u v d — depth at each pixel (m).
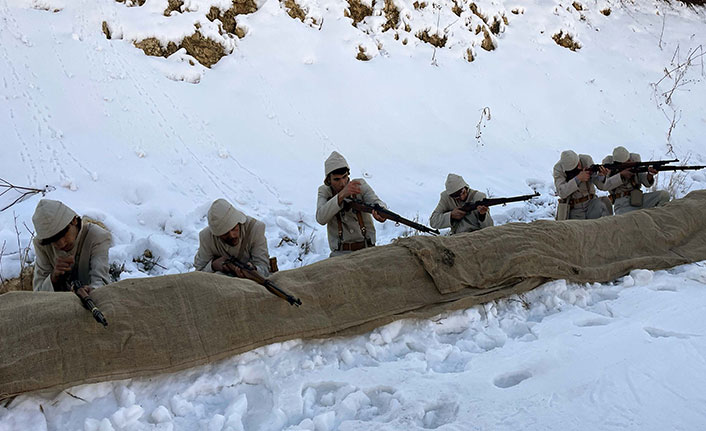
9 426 3.35
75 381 3.59
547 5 14.69
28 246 6.47
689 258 5.85
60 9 10.59
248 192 8.50
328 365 4.07
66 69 9.62
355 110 10.77
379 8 12.45
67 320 3.71
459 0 13.33
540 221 5.48
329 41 11.65
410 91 11.53
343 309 4.42
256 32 11.31
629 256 5.71
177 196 8.06
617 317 4.74
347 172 6.16
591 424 3.40
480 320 4.77
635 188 7.92
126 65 10.02
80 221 4.79
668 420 3.41
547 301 5.01
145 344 3.79
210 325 3.99
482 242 5.07
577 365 3.99
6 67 9.36
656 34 15.36
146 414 3.58
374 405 3.75
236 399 3.71
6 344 3.55
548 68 13.29
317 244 7.45
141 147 8.77
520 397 3.68
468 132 11.18
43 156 8.11
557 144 11.65
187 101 9.87
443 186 9.59
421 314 4.58
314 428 3.43
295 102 10.52
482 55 13.05
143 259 6.88
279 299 4.24
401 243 4.96
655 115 13.09
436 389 3.79
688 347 4.16
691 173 10.92
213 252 5.08
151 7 10.87
